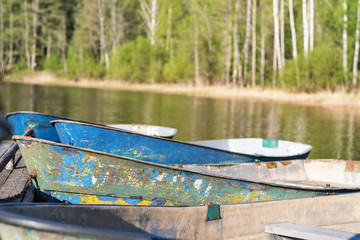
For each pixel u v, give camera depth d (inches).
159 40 2036.2
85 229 105.7
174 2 1999.3
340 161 294.2
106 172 200.1
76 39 2279.8
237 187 215.6
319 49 1256.2
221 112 802.8
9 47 2481.5
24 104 825.5
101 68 2146.9
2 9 2384.4
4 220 103.7
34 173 199.9
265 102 1100.5
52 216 134.6
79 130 272.1
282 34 1441.9
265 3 1536.7
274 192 222.8
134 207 154.2
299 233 169.3
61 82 2034.9
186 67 1752.0
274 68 1478.8
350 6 1246.3
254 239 176.7
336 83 1219.2
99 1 2233.0
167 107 879.1
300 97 1171.3
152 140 282.8
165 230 160.9
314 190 229.5
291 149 361.1
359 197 204.4
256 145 374.0
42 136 345.4
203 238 168.7
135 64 1923.0
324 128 610.5
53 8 2471.7
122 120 627.5
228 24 1605.6
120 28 2244.1
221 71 1638.8
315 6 1651.1
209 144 365.7
